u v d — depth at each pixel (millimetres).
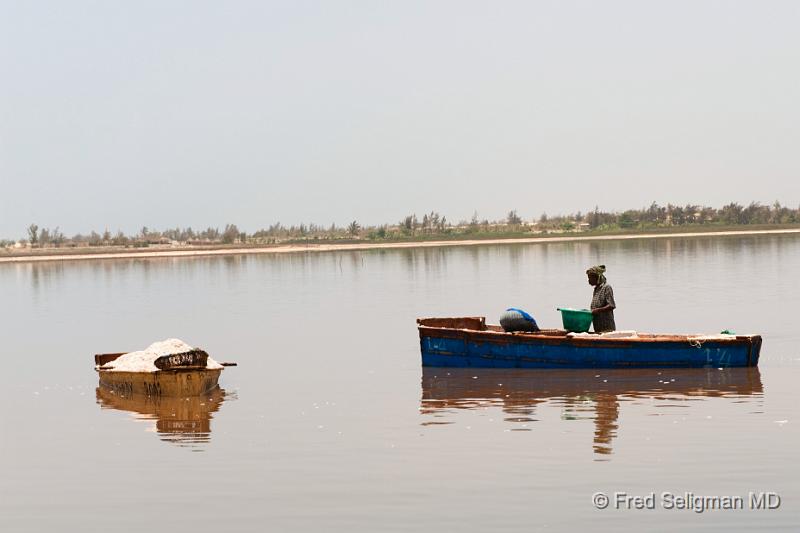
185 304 53906
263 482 16688
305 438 19656
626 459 17531
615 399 22859
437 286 61938
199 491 16312
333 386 25547
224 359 31062
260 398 24062
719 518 14656
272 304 52062
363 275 76938
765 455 17594
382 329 38781
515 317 28531
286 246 176375
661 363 26719
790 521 14477
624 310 42219
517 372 27062
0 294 68188
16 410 23172
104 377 25859
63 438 20172
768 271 65188
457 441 19078
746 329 35062
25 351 34688
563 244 143250
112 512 15414
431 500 15586
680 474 16641
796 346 30688
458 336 28047
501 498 15609
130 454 18719
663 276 63062
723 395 23047
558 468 17078
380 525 14578
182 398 24234
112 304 55812
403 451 18422
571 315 28344
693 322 37469
